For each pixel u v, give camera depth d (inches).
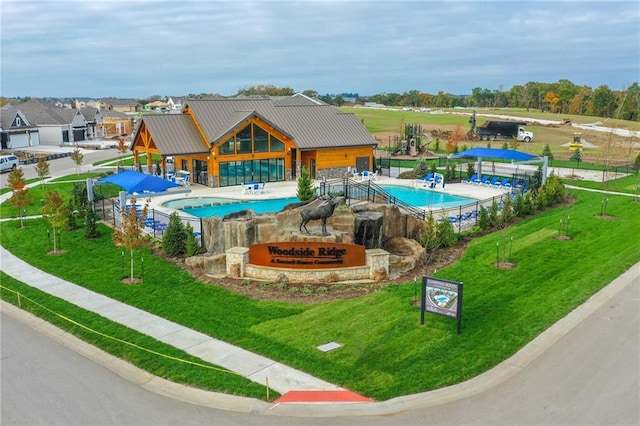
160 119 1925.4
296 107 2206.0
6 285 919.0
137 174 1349.7
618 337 689.0
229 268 939.3
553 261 1005.8
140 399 559.8
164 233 1094.4
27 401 556.1
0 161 2332.7
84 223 1358.3
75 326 743.7
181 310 794.8
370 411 533.0
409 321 741.9
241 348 670.5
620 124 4982.8
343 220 1002.7
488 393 562.6
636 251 1055.0
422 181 1961.1
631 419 510.6
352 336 698.2
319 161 2080.5
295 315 769.6
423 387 574.9
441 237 1107.3
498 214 1346.0
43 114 3720.5
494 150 1953.7
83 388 583.2
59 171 2381.9
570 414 520.7
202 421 519.2
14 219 1421.0
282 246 911.0
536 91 7618.1
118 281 926.4
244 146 1929.1
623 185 1913.1
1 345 694.5
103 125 4318.4
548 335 698.2
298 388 575.5
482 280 909.2
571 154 2967.5
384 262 919.7
